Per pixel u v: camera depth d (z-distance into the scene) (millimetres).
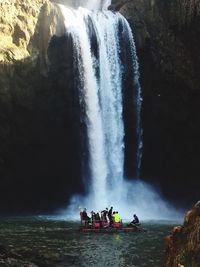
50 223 34000
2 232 27469
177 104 45156
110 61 44188
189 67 44062
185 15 43062
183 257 7930
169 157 47062
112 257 19641
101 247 22219
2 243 22547
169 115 45438
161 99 45125
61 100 41906
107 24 44094
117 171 45188
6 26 37969
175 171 47594
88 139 43625
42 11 40312
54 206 46031
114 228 28312
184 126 45812
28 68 38812
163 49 44062
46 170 44094
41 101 40719
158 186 47656
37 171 43688
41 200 45375
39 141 42406
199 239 7820
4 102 38406
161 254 20500
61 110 42188
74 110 42688
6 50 37469
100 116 43875
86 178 44906
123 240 24734
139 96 44938
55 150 43656
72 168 45094
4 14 37875
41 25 40125
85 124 43344
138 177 47000
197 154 46875
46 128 42156
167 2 43969
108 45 44031
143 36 43938
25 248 20938
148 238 25641
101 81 43781
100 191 44250
